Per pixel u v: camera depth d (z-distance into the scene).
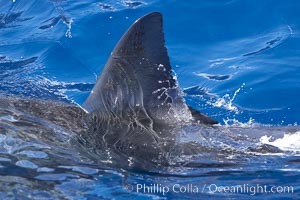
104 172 11.95
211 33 20.45
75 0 22.53
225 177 12.01
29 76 18.67
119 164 12.21
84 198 11.20
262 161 12.38
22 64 19.36
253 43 19.89
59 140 12.62
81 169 11.90
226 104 17.45
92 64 19.44
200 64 19.08
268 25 20.66
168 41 20.11
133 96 13.28
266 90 17.81
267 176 12.02
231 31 20.53
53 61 19.55
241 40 20.11
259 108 17.25
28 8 22.56
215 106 17.39
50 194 11.05
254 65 18.81
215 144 12.75
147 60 13.26
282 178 11.97
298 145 12.91
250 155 12.53
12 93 16.98
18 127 12.81
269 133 13.34
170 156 12.41
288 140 13.07
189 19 20.97
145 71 13.28
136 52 13.26
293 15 20.88
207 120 13.47
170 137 12.80
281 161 12.39
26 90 17.73
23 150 12.10
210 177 12.01
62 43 20.25
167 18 21.05
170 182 11.89
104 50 19.97
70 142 12.62
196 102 17.56
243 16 20.97
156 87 13.30
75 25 20.95
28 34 20.97
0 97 14.46
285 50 19.41
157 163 12.28
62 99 17.50
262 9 21.09
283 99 17.45
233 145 12.78
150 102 13.27
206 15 21.09
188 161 12.32
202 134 12.99
